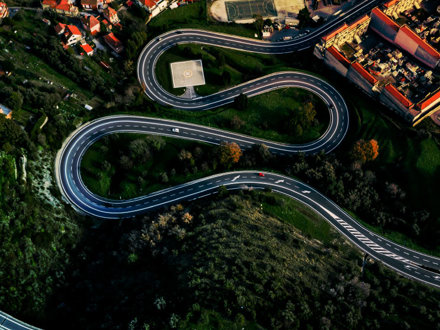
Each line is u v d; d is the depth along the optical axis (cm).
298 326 19462
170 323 19075
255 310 19650
